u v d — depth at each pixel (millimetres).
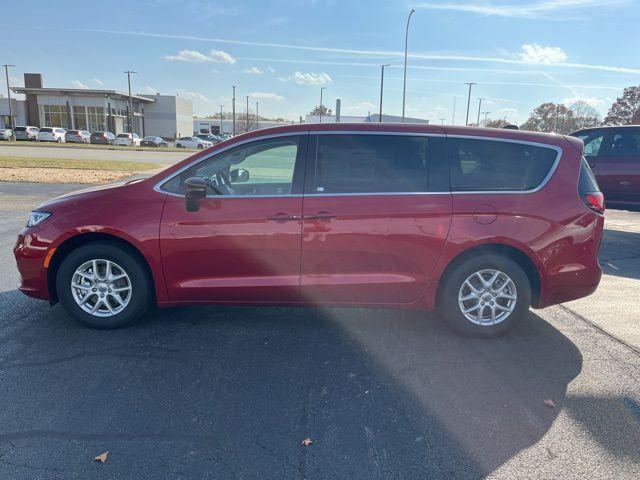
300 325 4395
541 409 3117
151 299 4230
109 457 2572
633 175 9055
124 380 3357
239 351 3850
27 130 52406
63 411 2975
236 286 4078
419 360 3770
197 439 2746
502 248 4117
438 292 4219
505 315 4168
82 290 4145
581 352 3967
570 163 4176
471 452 2689
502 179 4109
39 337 4012
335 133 4094
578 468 2570
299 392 3266
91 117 65625
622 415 3064
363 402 3164
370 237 3980
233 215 3973
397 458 2631
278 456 2625
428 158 4086
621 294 5555
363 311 4777
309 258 4020
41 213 4152
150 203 4039
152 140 55844
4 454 2572
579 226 4086
